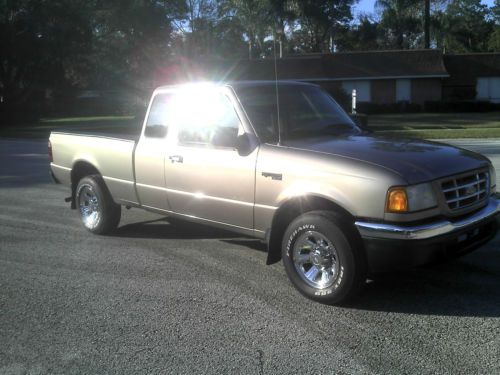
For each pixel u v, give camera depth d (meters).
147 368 3.68
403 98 43.88
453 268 5.49
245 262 5.90
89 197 7.20
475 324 4.24
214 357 3.81
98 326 4.35
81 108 53.94
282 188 4.82
